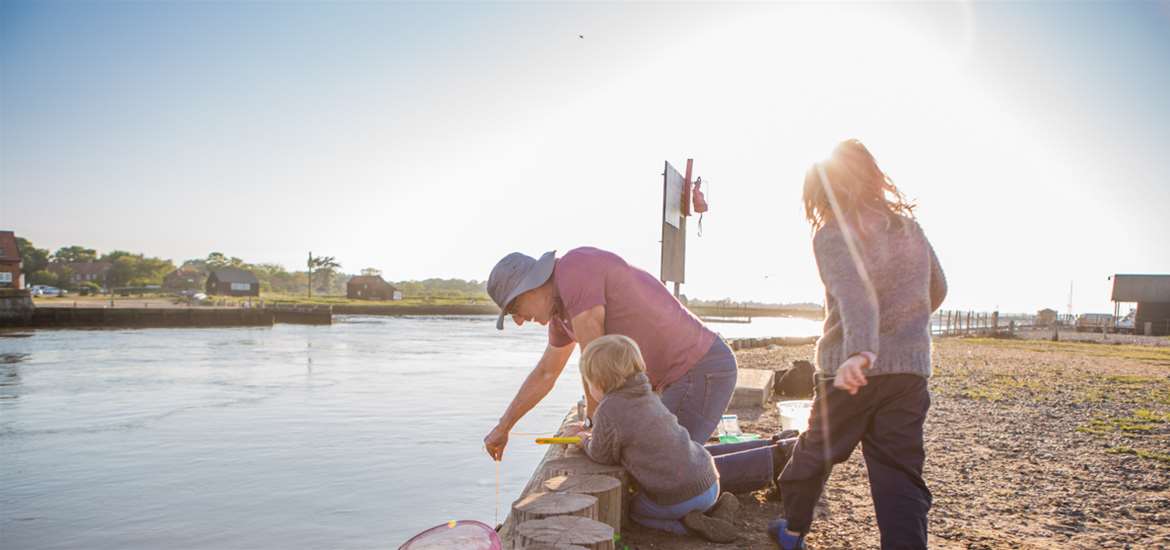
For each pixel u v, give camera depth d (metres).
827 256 2.45
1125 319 64.19
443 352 30.69
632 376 3.14
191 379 19.08
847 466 4.96
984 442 6.03
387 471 7.97
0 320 49.34
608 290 3.27
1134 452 5.54
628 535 3.22
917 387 2.46
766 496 3.94
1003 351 23.39
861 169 2.51
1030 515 3.83
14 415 12.76
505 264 3.38
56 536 5.98
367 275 129.12
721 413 3.45
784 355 18.41
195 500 6.96
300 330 53.38
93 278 152.12
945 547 3.28
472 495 6.89
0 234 66.25
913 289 2.43
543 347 34.84
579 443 3.41
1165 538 3.41
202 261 193.75
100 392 16.22
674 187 9.84
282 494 7.07
